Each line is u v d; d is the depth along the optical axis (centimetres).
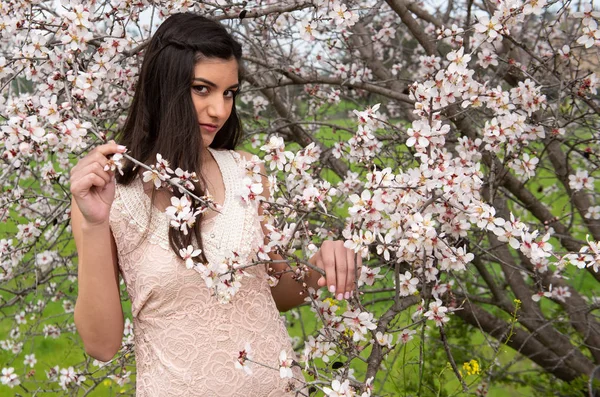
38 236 236
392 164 254
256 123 301
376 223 146
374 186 142
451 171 154
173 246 142
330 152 263
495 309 346
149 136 156
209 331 143
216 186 156
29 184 270
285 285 167
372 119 182
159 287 143
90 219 137
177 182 139
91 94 171
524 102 197
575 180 242
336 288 146
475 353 301
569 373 307
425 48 251
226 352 143
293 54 320
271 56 296
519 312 296
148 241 146
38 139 152
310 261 153
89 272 140
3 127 152
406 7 251
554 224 284
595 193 278
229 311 145
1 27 184
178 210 136
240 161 161
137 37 238
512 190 286
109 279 143
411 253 157
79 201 134
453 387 298
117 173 150
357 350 147
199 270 136
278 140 151
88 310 142
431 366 290
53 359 404
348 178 221
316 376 140
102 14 195
